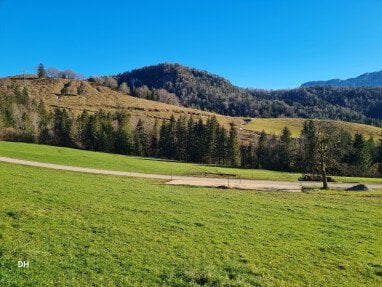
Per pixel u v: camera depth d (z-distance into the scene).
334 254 22.25
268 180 74.50
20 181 36.34
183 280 16.47
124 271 16.64
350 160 109.06
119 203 31.45
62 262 16.58
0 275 14.27
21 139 135.38
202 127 144.75
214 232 24.89
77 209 27.16
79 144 142.25
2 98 153.75
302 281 17.80
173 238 22.55
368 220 33.03
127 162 85.06
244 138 184.00
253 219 30.11
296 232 26.72
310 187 63.28
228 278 17.14
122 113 167.50
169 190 44.81
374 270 19.89
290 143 132.38
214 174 77.50
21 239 18.81
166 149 145.25
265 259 20.39
